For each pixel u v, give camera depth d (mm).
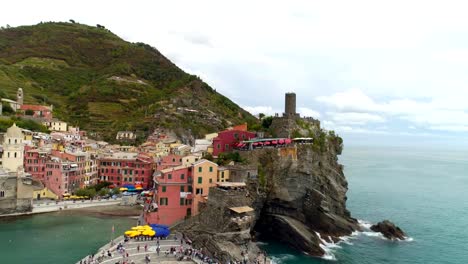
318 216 121312
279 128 145375
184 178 110250
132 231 96188
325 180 130750
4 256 94688
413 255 110438
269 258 101062
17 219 127250
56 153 161250
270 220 119875
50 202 140250
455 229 141375
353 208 174000
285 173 121562
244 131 137750
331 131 172750
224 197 98125
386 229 128750
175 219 109062
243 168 112438
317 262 101812
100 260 85188
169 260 86125
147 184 177875
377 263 103125
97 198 152875
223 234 93312
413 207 179875
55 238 108750
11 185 132125
